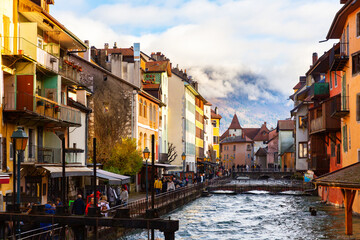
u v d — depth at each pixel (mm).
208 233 26812
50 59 27578
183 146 71250
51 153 28750
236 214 36250
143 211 28828
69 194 31375
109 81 45281
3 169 23016
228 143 160625
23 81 24703
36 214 15109
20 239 15281
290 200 49344
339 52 35031
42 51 26453
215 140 126188
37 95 26391
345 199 22531
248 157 153000
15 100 24109
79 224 14469
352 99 30438
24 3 25562
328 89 40594
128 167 40031
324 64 39469
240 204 45188
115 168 39000
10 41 24484
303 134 60156
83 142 35562
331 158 39469
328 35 35375
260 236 25406
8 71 24312
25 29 25438
